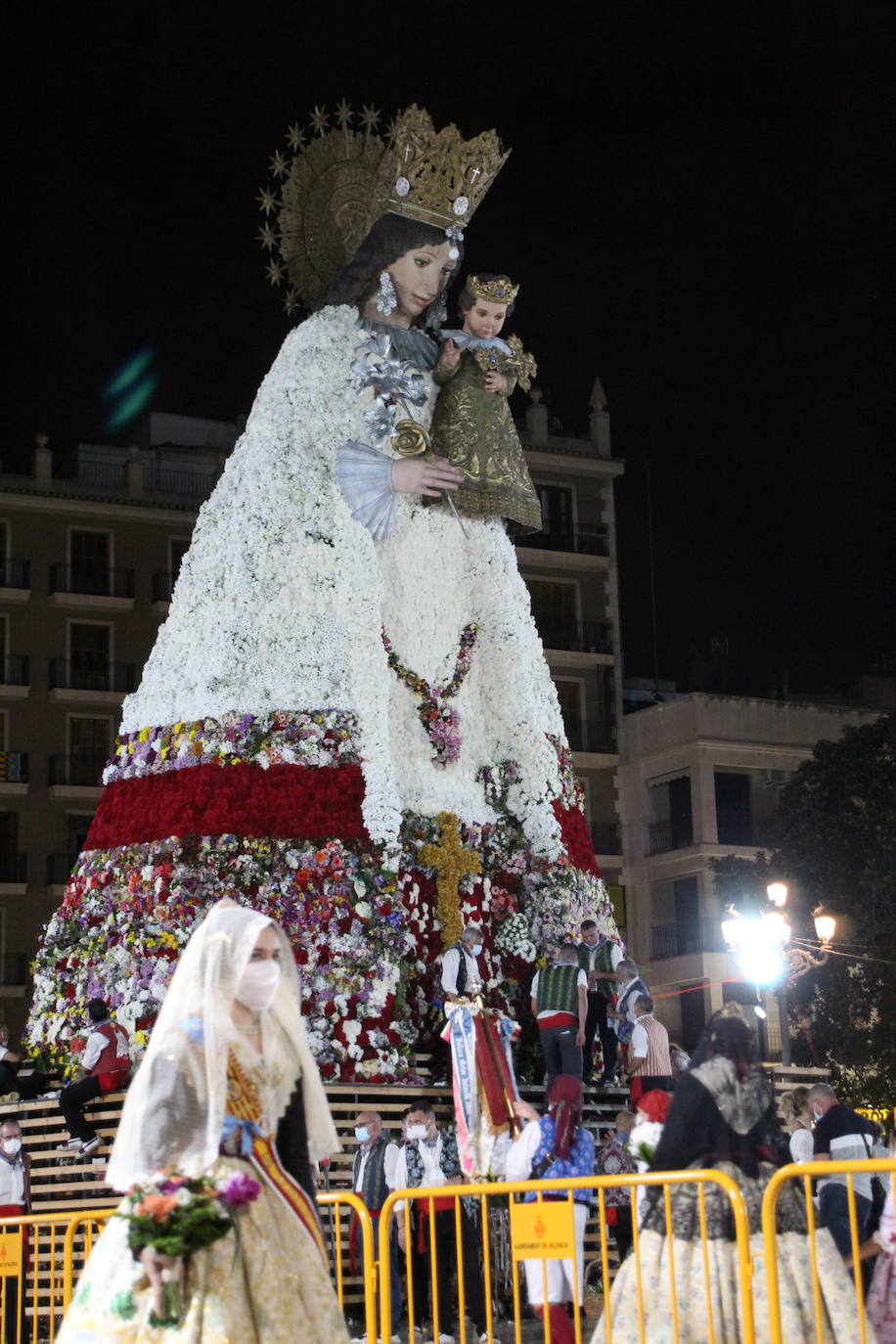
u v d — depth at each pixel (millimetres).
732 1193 7723
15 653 47375
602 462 53438
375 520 19609
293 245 20984
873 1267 10922
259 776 18609
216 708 18891
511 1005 19391
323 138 20859
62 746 47531
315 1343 6418
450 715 20094
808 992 39094
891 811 39062
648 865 51031
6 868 46406
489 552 20719
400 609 20047
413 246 19891
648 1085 16812
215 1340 6223
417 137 19891
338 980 17906
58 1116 17984
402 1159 13727
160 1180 6367
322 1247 6715
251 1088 6688
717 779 50562
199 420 52281
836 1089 37594
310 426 19781
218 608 19375
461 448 20000
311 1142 7121
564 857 20141
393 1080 17734
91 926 18922
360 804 18781
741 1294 7672
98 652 48375
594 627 52406
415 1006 18859
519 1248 9133
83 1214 10930
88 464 49750
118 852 18953
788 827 41250
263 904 18062
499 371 20312
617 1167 15398
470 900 19594
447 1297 13422
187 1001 6660
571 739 51344
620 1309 8219
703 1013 48719
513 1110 14812
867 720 52812
